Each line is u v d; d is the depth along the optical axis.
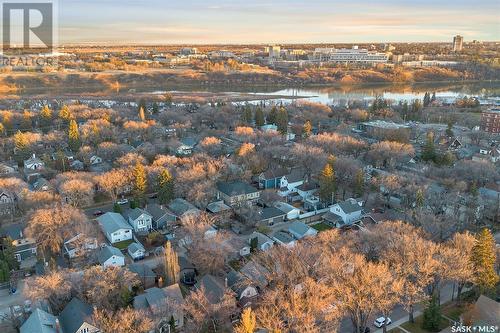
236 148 156.38
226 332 67.75
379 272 65.12
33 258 92.62
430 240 80.81
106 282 71.31
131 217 105.62
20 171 140.12
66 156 150.88
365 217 108.81
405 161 147.38
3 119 192.75
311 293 64.94
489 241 73.81
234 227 105.62
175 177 120.62
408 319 73.38
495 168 135.00
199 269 83.25
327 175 117.56
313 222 111.62
